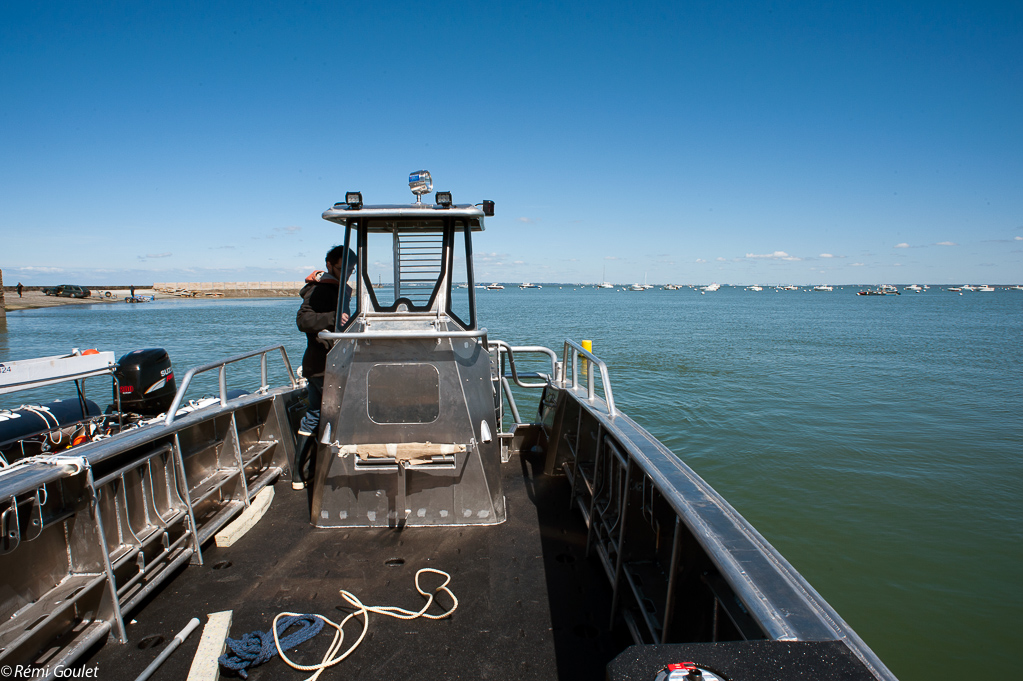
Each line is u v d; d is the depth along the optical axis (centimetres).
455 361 334
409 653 243
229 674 231
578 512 382
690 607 199
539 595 286
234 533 335
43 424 425
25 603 221
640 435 282
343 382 333
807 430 1218
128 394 502
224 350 2366
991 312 7625
